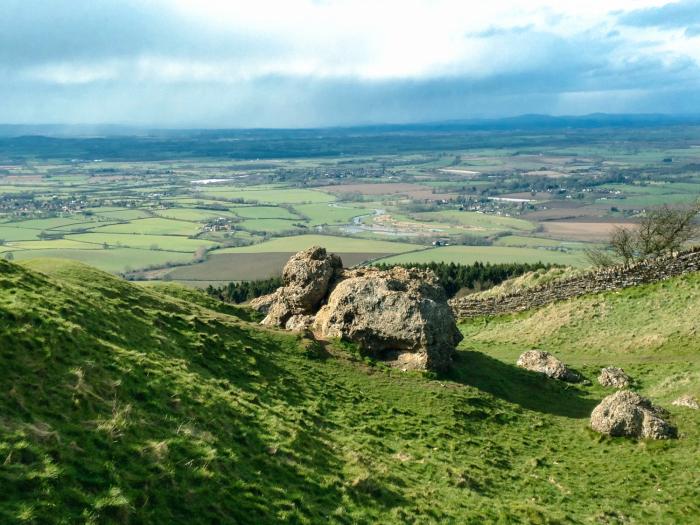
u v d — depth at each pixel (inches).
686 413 1278.3
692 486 989.8
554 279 2541.8
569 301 2215.8
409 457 1016.9
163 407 854.5
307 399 1163.9
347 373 1344.7
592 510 933.8
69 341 904.3
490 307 2386.8
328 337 1502.2
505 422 1273.4
